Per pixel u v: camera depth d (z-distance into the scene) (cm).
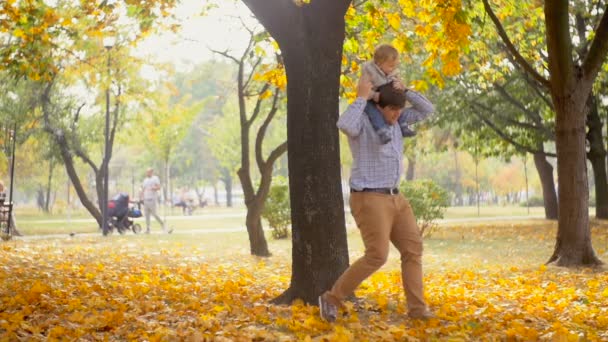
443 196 2128
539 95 2188
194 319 600
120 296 759
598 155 2555
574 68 1136
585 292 824
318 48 641
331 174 642
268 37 1121
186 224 3203
